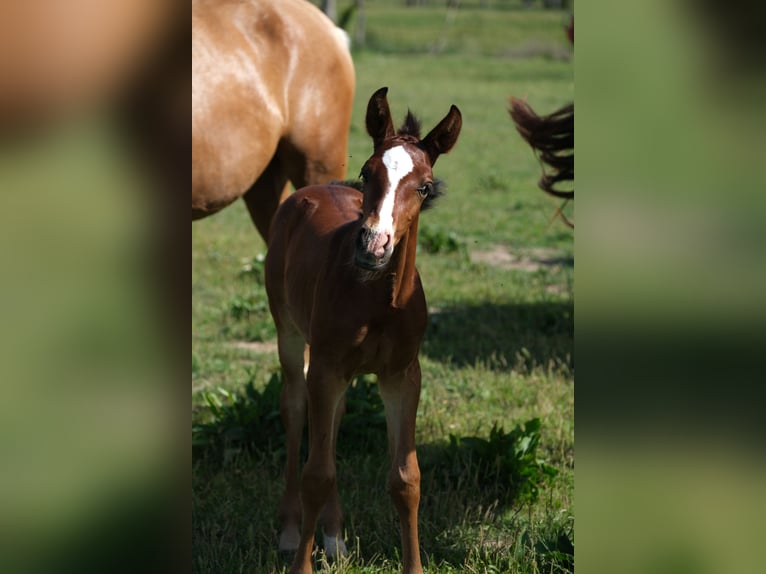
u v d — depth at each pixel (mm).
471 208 12508
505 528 4445
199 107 5535
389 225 3268
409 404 3875
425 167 3428
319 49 6199
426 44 36469
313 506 3855
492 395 6062
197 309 8094
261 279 8938
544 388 6172
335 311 3725
